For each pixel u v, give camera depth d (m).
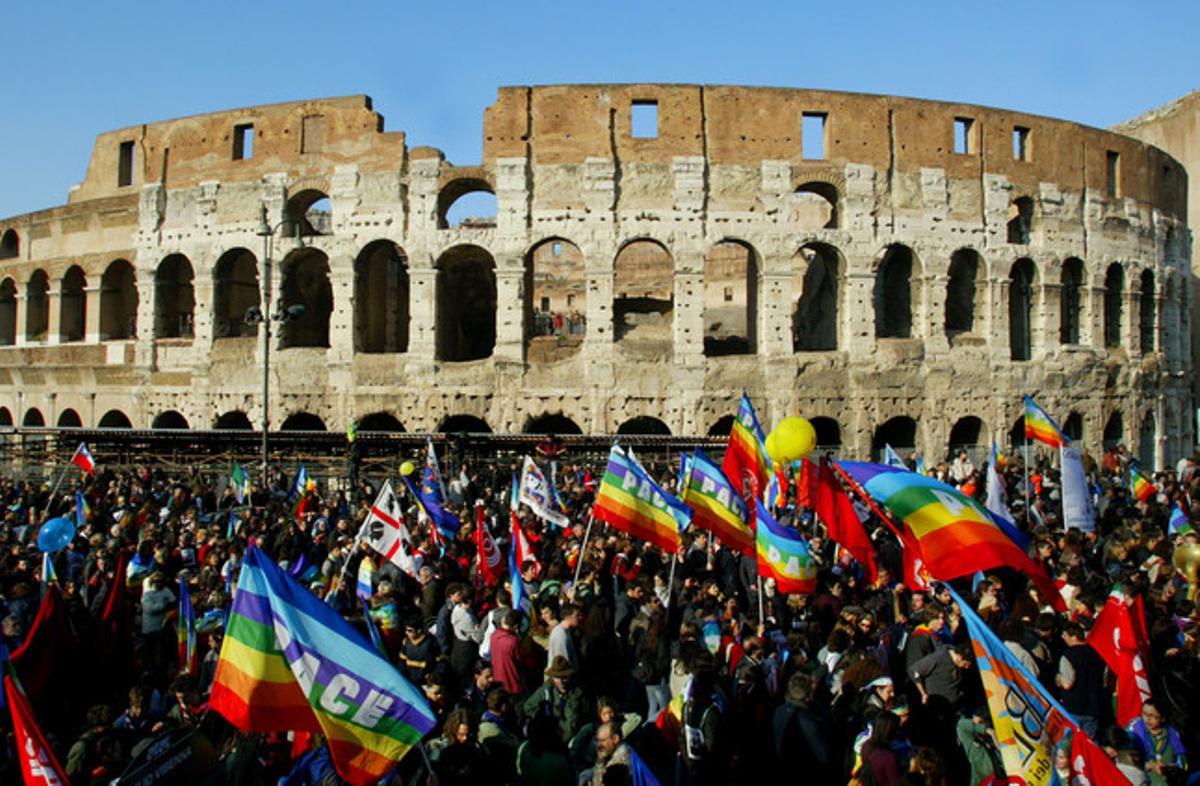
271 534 29.08
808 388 59.19
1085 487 30.50
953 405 61.56
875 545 27.61
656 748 15.88
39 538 22.72
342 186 59.72
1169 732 14.53
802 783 14.58
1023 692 11.81
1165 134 91.50
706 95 59.09
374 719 11.76
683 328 58.38
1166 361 75.75
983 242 62.81
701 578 26.02
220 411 61.19
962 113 62.78
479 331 76.94
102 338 66.62
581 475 47.03
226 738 14.48
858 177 60.22
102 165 68.00
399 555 24.22
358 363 59.16
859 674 16.14
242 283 68.25
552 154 58.38
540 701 16.61
